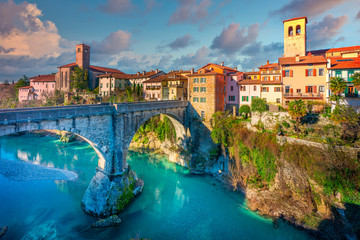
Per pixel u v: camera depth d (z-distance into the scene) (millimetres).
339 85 34531
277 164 33281
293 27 59438
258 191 33656
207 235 26812
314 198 28469
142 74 90625
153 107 42469
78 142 71188
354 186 25906
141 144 64125
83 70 99375
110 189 31734
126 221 29328
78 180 41844
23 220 28797
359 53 44219
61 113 26688
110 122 33406
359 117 30797
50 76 115438
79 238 25656
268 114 40344
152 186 40000
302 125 36719
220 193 37375
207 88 52250
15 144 68500
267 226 28250
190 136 53500
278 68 51844
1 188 37875
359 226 24125
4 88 129125
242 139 39406
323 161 28141
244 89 54219
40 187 38562
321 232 25719
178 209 32438
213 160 47344
